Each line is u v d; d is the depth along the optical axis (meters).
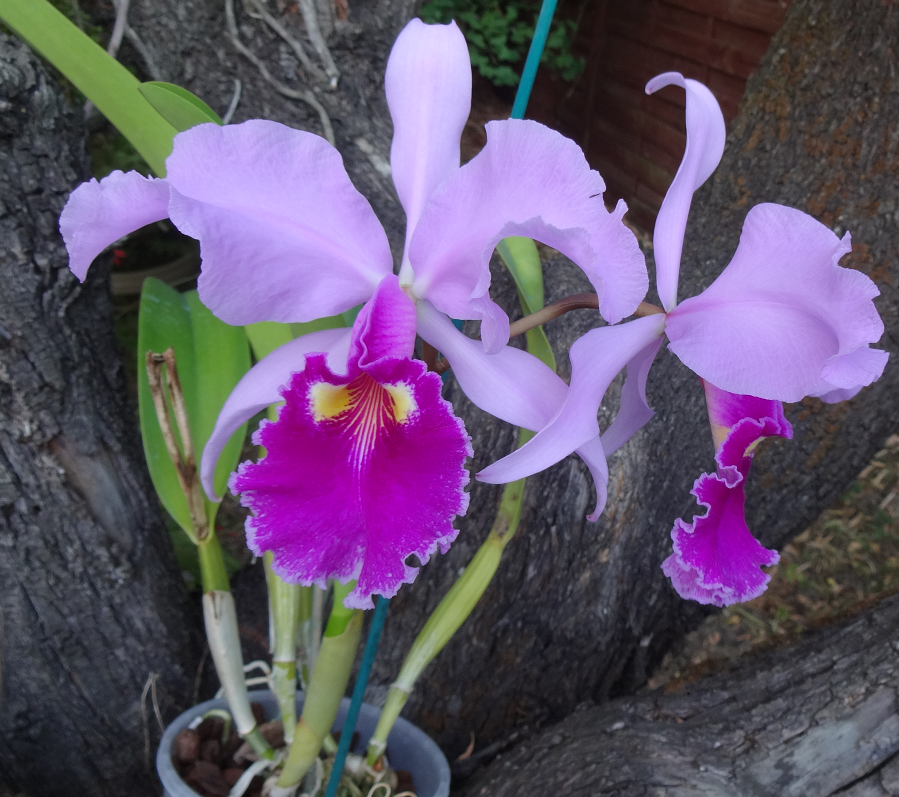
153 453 0.35
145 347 0.37
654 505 0.46
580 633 0.49
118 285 0.76
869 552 0.75
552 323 0.44
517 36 1.23
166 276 0.78
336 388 0.25
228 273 0.23
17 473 0.39
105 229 0.24
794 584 0.73
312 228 0.24
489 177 0.22
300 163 0.23
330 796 0.37
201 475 0.27
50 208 0.36
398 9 0.44
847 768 0.36
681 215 0.25
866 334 0.21
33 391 0.38
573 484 0.44
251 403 0.26
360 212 0.24
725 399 0.28
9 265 0.35
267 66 0.42
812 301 0.22
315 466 0.24
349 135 0.44
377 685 0.50
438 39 0.24
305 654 0.40
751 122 0.49
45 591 0.41
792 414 0.47
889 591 0.45
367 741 0.43
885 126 0.43
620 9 1.24
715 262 0.48
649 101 1.17
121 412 0.43
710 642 0.68
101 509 0.42
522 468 0.23
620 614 0.50
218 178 0.22
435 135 0.24
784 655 0.43
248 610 0.54
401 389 0.24
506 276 0.44
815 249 0.22
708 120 0.25
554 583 0.47
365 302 0.26
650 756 0.39
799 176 0.46
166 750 0.39
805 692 0.39
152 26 0.41
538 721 0.51
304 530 0.23
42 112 0.34
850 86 0.44
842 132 0.45
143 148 0.29
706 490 0.26
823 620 0.45
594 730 0.43
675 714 0.42
